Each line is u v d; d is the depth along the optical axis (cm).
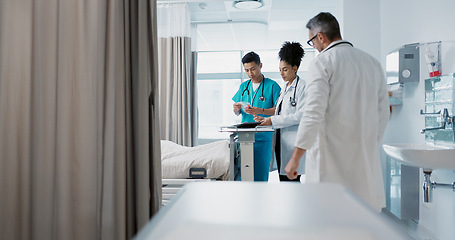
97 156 116
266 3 412
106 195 121
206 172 212
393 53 258
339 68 134
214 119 742
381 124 151
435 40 222
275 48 641
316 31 151
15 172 117
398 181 255
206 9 436
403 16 272
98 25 116
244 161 210
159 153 132
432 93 218
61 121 115
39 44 115
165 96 420
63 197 114
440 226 219
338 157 135
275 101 287
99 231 116
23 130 117
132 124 129
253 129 204
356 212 34
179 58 414
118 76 122
